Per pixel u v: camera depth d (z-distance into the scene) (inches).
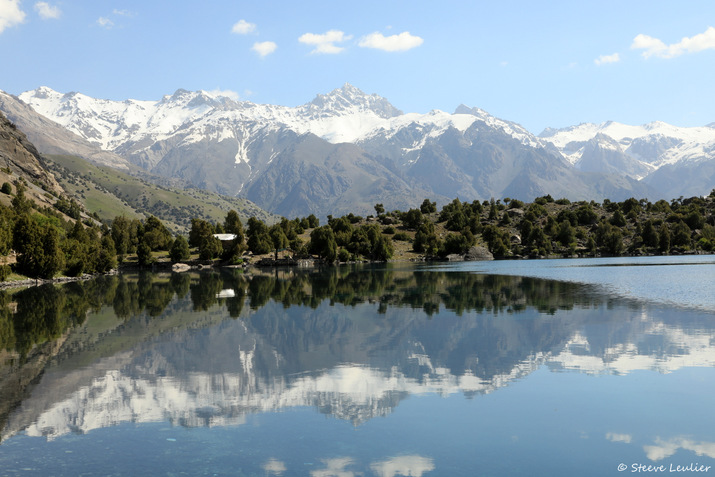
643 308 2486.5
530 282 4055.1
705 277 4286.4
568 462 866.8
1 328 2154.3
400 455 897.5
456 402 1155.3
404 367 1464.1
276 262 7588.6
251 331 2047.2
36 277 4685.0
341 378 1362.0
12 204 7485.2
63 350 1721.2
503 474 829.2
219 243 7632.9
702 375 1327.5
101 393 1251.2
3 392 1264.8
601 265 6348.4
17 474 839.1
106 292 3676.2
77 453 916.6
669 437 956.6
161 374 1418.6
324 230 7637.8
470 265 6988.2
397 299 3026.6
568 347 1668.3
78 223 6314.0
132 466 865.5
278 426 1032.2
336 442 952.9
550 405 1125.1
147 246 7273.6
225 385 1311.5
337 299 3083.2
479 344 1740.9
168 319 2367.1
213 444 950.4
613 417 1051.9
